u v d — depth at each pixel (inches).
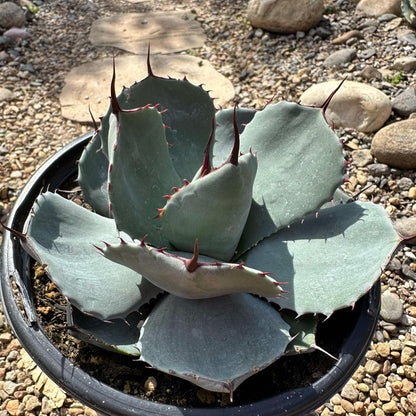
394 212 21.0
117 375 11.5
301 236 12.4
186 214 10.8
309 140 12.4
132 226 11.1
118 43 31.1
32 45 30.9
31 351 11.0
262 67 28.5
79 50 30.7
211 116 13.7
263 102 26.3
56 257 11.2
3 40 30.5
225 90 27.2
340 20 30.9
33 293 13.0
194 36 31.6
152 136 11.6
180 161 13.9
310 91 24.9
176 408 10.2
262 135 13.1
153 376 11.5
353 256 11.3
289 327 10.6
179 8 34.9
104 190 13.4
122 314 10.9
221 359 10.1
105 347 10.7
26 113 26.3
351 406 16.0
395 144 22.0
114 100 10.5
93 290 10.9
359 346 11.2
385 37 29.0
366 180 22.2
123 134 10.8
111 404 10.3
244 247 12.4
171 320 10.9
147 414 10.1
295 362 11.5
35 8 34.0
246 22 32.2
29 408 16.0
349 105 24.1
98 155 13.4
